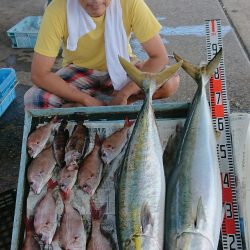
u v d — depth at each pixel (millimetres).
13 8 5129
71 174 2082
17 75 3883
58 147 2213
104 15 2592
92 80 2918
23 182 2105
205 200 1851
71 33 2590
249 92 3410
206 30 2479
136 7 2568
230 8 4785
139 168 1956
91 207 1987
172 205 1866
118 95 2697
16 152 3031
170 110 2303
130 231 1791
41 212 1986
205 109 2117
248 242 1928
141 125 2045
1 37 4523
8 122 3322
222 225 1996
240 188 2121
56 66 3893
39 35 2588
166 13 4801
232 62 3812
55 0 2564
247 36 4203
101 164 2131
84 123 2289
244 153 2262
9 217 2277
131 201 1876
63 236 1907
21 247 1910
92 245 1871
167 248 1762
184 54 4008
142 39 2650
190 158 1989
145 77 2205
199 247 1714
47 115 2338
